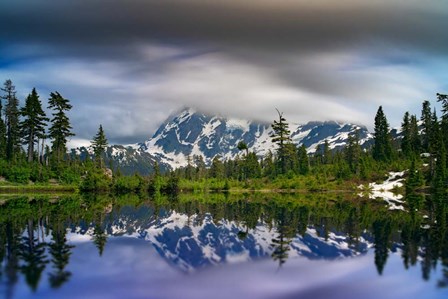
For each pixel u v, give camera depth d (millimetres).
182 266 20484
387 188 112000
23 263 20641
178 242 27469
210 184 125000
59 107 109438
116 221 39312
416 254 22750
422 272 19000
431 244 25656
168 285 17219
